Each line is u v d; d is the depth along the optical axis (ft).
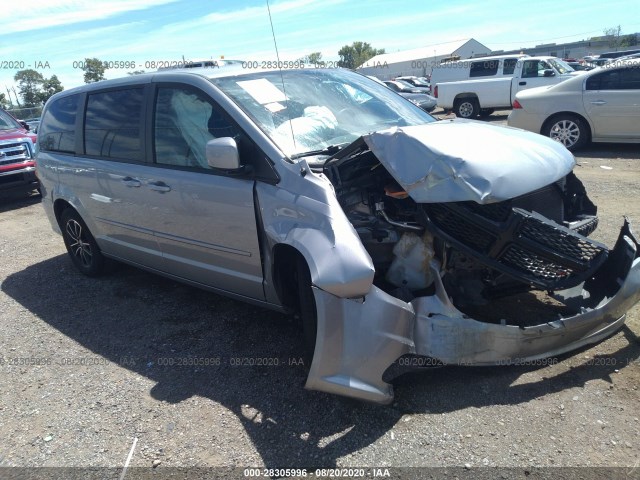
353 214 10.10
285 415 9.35
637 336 10.62
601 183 23.59
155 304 14.64
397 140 9.50
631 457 7.71
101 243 15.67
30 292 16.51
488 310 11.40
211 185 11.02
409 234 9.65
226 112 10.99
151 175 12.46
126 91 13.71
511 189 8.97
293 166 9.82
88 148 14.87
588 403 8.87
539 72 51.83
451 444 8.26
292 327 12.51
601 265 9.60
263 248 10.50
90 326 13.67
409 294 9.48
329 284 8.19
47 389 10.94
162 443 8.95
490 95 54.34
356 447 8.39
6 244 22.66
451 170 8.89
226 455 8.52
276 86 12.12
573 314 10.43
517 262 9.07
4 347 12.92
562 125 32.04
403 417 8.95
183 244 12.29
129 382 10.89
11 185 30.40
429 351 8.88
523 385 9.47
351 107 12.78
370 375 8.54
